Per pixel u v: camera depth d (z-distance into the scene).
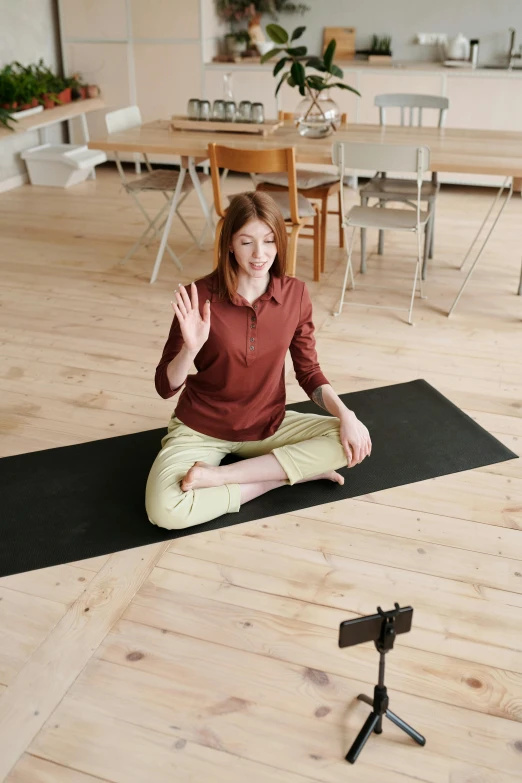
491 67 6.84
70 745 1.87
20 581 2.39
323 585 2.38
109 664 2.10
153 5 6.84
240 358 2.50
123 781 1.79
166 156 7.40
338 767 1.83
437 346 3.93
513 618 2.26
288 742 1.89
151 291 4.62
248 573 2.42
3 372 3.64
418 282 4.77
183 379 2.43
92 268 4.97
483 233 5.66
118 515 2.68
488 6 6.87
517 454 3.03
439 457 3.01
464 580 2.40
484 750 1.87
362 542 2.56
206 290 2.46
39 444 3.08
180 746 1.87
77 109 6.84
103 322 4.20
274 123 4.94
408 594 2.35
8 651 2.14
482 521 2.66
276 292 2.47
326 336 4.04
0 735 1.90
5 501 2.75
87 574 2.42
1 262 5.06
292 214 4.30
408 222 4.25
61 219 5.97
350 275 4.86
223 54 7.36
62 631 2.21
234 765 1.83
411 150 3.98
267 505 2.73
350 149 4.12
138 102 7.26
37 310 4.34
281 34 4.61
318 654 2.14
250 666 2.10
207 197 6.57
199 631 2.21
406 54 7.25
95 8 6.98
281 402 2.73
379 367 3.72
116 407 3.35
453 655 2.14
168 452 2.64
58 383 3.55
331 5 7.22
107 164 7.84
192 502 2.56
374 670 2.09
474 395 3.46
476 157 4.16
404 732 1.91
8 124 6.12
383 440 3.12
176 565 2.45
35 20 7.00
